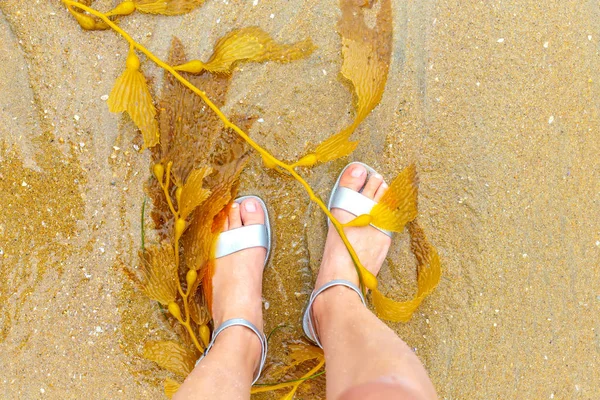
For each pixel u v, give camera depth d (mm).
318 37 1077
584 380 1111
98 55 1066
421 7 1076
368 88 1064
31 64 1060
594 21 1090
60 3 1054
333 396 918
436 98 1080
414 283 1095
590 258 1103
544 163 1093
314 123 1084
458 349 1100
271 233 1103
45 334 1084
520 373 1102
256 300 1062
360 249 1070
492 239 1093
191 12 1069
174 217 1082
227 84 1078
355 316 988
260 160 1088
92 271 1085
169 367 1080
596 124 1099
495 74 1083
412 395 852
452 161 1085
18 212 1075
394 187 1077
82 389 1090
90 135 1071
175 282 1069
